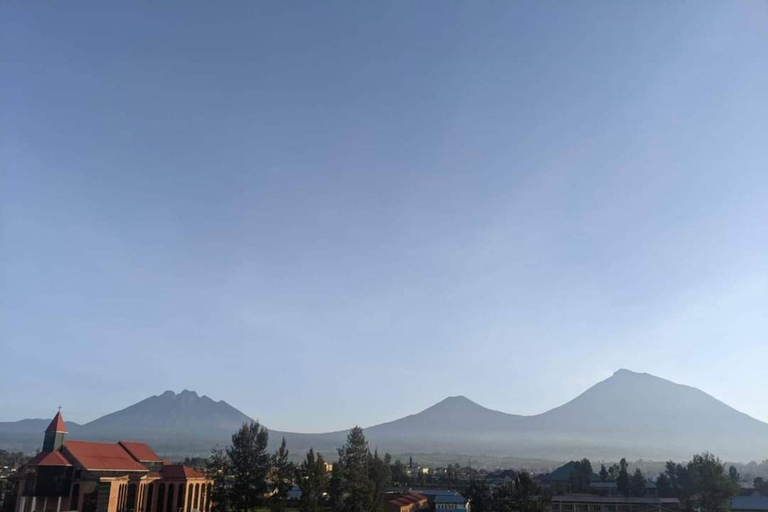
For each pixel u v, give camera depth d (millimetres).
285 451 127875
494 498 155375
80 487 116875
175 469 135875
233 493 121938
